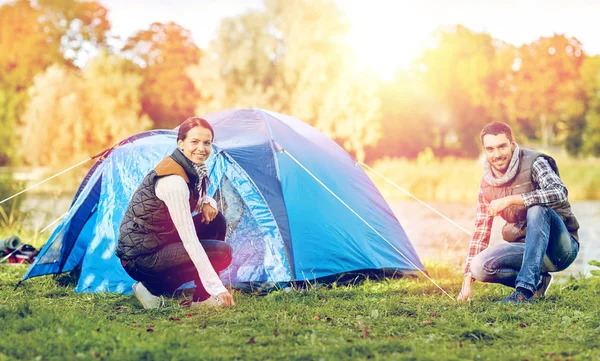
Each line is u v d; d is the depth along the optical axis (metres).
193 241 4.23
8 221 10.03
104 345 3.30
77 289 5.40
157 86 40.06
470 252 4.89
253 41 36.78
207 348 3.27
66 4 41.25
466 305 4.49
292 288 5.26
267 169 5.73
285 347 3.33
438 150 41.66
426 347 3.35
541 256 4.53
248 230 5.59
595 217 14.43
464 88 42.03
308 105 35.06
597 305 4.60
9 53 40.66
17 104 38.53
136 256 4.34
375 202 6.51
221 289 4.30
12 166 37.19
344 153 6.85
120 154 5.71
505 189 4.72
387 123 39.22
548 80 43.09
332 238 5.77
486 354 3.23
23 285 5.57
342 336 3.57
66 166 33.16
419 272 6.41
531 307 4.39
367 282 5.76
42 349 3.20
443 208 17.73
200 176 4.38
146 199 4.30
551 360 3.14
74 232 5.82
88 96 34.28
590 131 40.00
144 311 4.35
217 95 35.97
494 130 4.64
